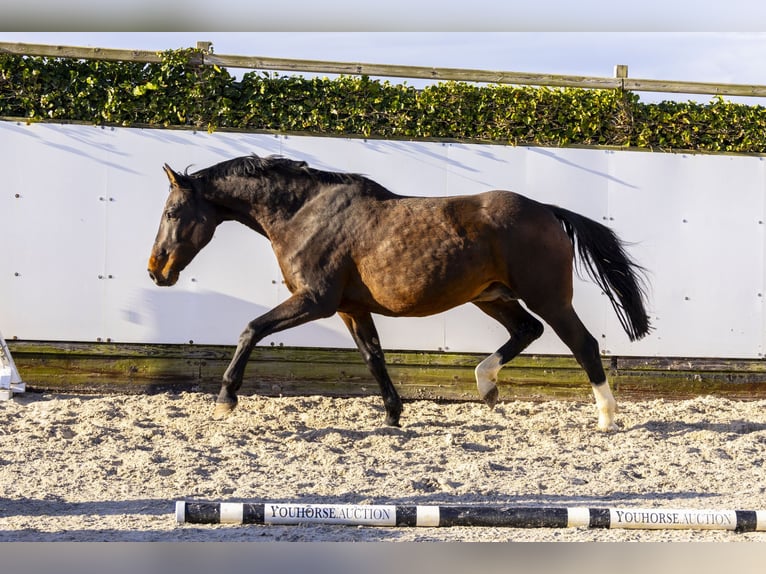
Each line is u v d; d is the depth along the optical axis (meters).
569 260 7.09
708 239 8.89
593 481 5.64
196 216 7.12
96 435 6.43
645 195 8.85
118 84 8.45
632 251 8.84
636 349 8.80
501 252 6.93
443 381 8.62
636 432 7.08
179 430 6.76
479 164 8.73
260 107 8.59
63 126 8.36
